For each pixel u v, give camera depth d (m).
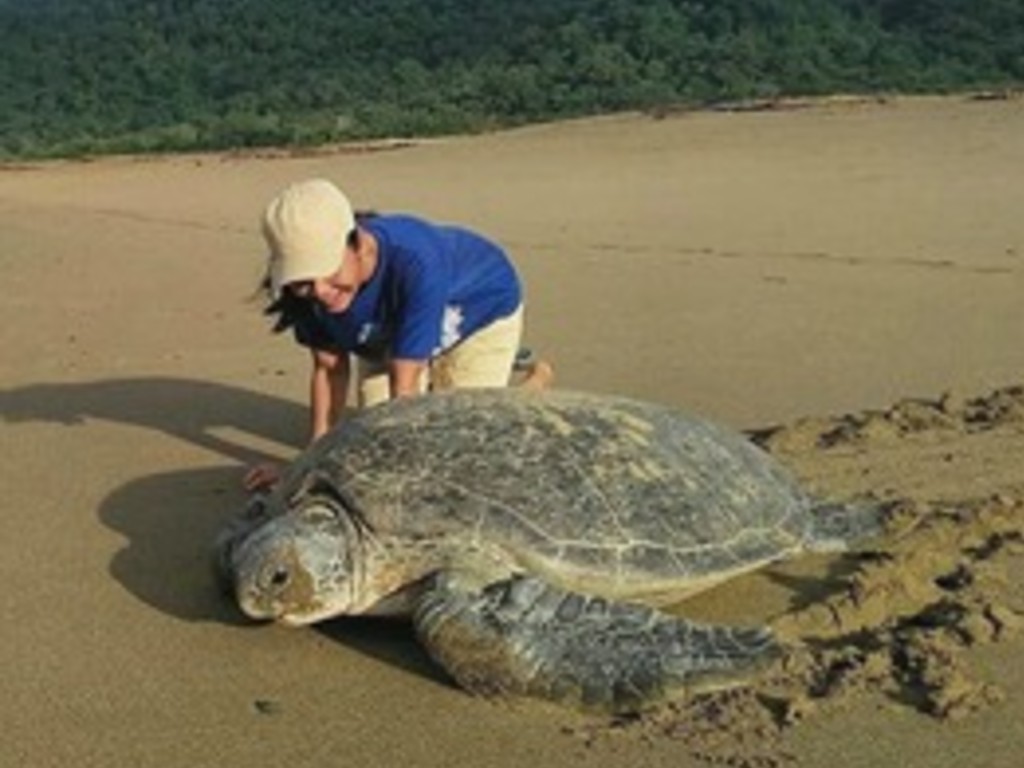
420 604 2.23
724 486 2.50
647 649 2.16
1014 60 20.64
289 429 3.69
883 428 3.45
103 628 2.46
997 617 2.38
